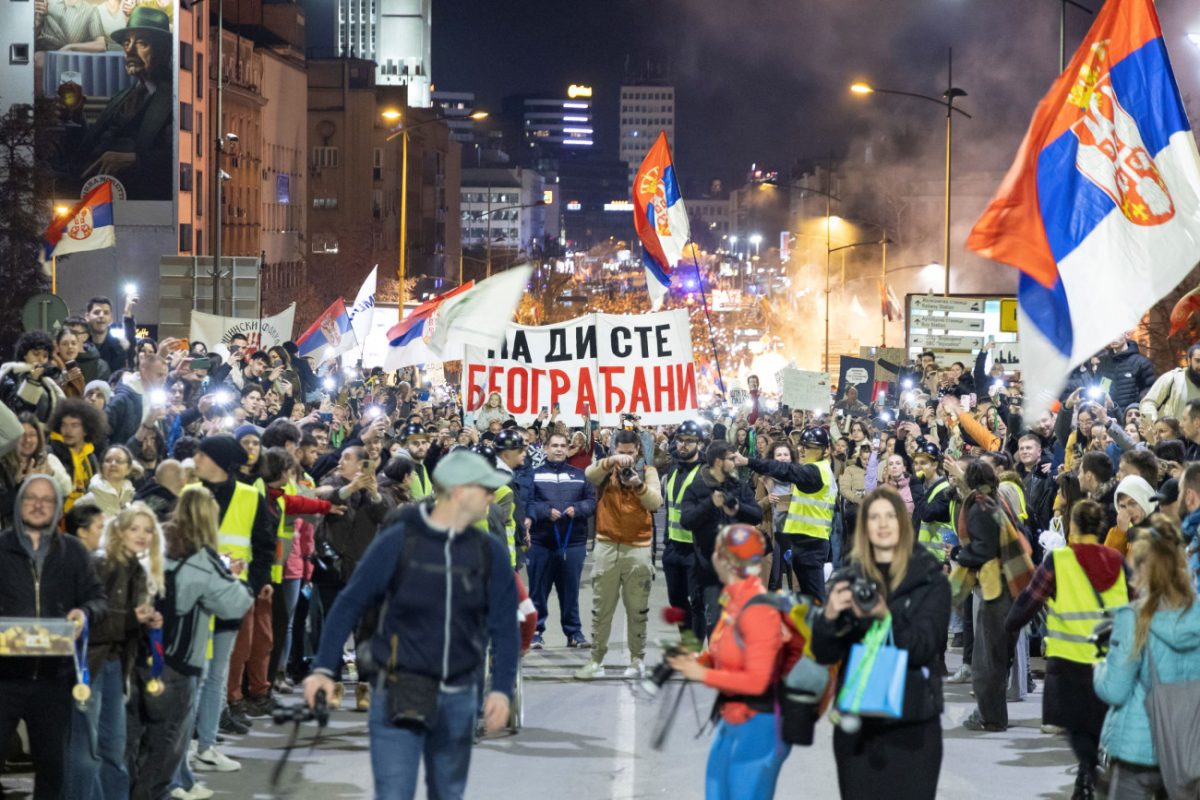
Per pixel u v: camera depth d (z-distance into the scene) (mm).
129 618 9125
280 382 20391
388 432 18172
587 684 14633
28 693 8766
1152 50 10297
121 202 85500
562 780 10500
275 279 111438
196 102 91500
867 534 7465
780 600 7523
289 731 12062
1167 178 10133
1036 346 9922
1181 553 8062
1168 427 14734
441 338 16656
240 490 11195
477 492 7316
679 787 10297
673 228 24984
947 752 11477
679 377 17875
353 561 13383
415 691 7117
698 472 15125
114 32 85375
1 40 84562
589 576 24609
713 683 7363
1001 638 12219
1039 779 10570
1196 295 19031
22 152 77750
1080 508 9805
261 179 110625
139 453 13539
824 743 11789
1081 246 10008
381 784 7156
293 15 122250
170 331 40781
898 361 40438
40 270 68812
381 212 139625
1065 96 10164
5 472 10914
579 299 152500
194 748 11000
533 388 17938
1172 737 7918
